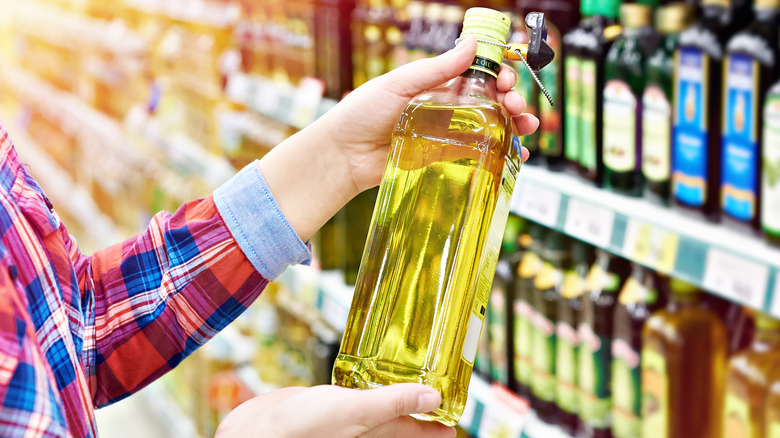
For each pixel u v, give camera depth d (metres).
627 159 1.27
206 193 2.87
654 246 1.11
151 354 0.90
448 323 0.79
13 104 6.62
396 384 0.70
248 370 2.65
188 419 2.93
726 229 1.08
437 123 0.80
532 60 0.80
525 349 1.56
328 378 2.15
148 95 3.68
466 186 0.79
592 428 1.42
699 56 1.10
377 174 0.92
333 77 2.00
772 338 1.12
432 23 1.66
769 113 0.99
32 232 0.70
